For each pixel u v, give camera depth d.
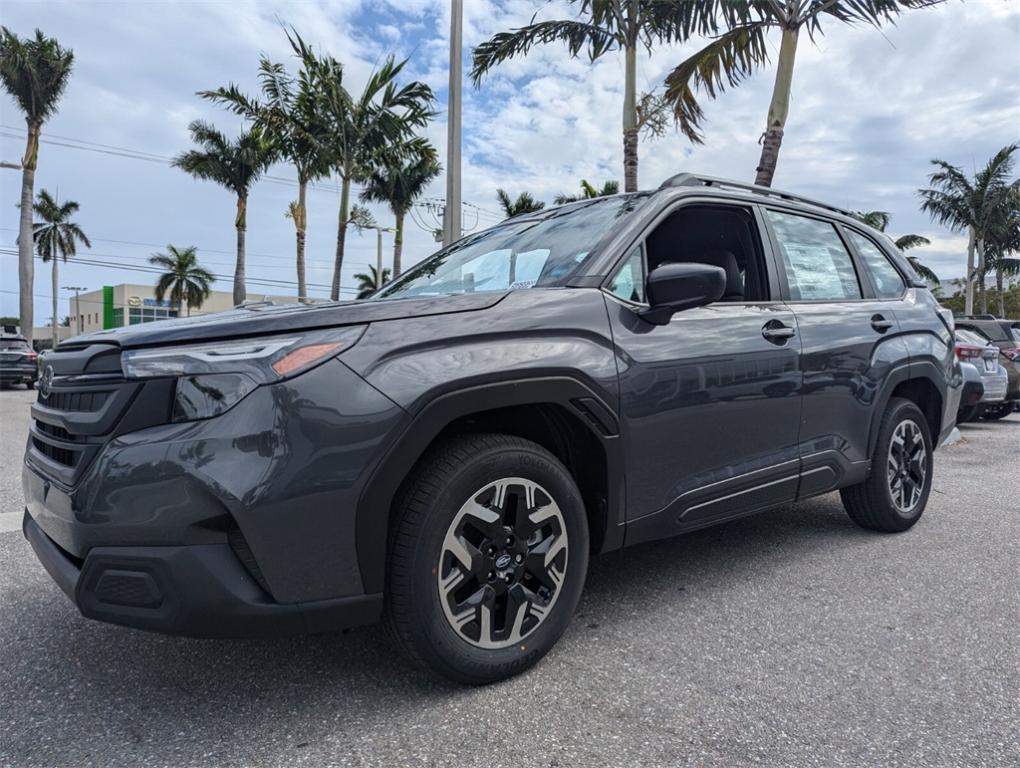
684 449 2.84
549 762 1.93
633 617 2.92
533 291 2.55
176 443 1.94
